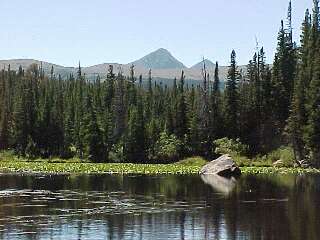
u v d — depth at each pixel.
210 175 89.25
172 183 72.31
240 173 89.31
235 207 49.38
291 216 44.31
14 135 140.00
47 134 140.00
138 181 75.75
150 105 146.75
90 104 137.62
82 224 40.16
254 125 130.12
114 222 41.09
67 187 65.88
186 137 128.62
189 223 41.00
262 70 134.00
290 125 116.25
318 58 116.69
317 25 134.38
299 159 114.25
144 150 127.69
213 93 133.50
